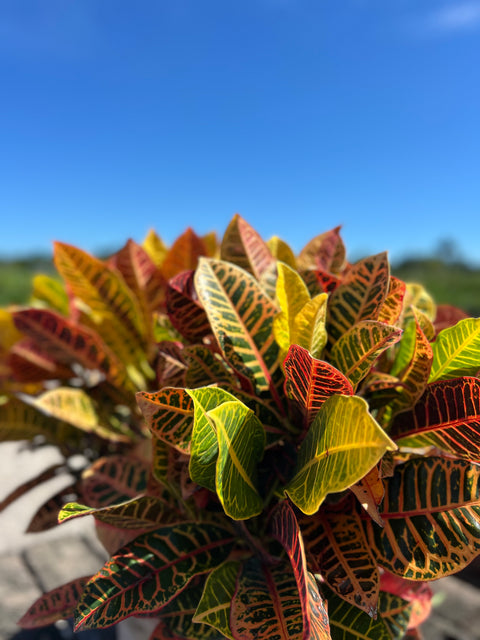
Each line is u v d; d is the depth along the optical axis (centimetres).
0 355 79
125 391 67
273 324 43
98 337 63
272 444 41
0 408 67
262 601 38
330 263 59
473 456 39
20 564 121
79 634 105
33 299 84
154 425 38
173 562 41
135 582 39
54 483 180
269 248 60
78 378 75
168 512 46
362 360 38
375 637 38
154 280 70
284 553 42
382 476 37
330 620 40
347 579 37
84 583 48
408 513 39
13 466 198
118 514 42
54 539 133
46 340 62
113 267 78
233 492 35
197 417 32
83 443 72
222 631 35
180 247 70
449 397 40
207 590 37
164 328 55
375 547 39
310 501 31
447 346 43
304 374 36
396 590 51
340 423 31
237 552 45
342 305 45
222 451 33
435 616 97
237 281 46
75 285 65
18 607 105
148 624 61
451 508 38
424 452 50
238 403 35
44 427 68
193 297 48
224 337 42
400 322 48
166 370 48
